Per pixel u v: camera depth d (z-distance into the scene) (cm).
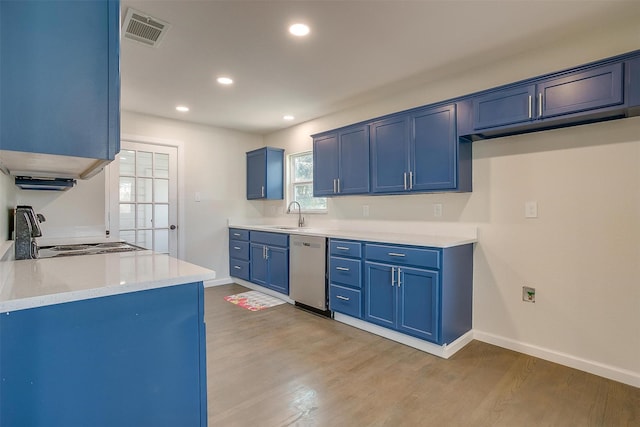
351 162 341
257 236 432
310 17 204
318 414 180
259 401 191
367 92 332
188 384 123
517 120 230
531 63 248
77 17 102
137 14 200
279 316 340
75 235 275
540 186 246
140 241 411
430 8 194
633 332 209
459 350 261
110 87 106
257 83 309
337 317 329
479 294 279
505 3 190
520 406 187
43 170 164
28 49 96
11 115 94
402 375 221
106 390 107
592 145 224
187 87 319
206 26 213
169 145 433
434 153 275
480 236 278
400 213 335
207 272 126
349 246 308
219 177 480
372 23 211
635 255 209
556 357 239
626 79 189
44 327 97
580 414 180
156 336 116
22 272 125
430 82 307
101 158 106
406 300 264
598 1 187
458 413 181
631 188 210
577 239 230
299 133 458
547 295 244
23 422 94
